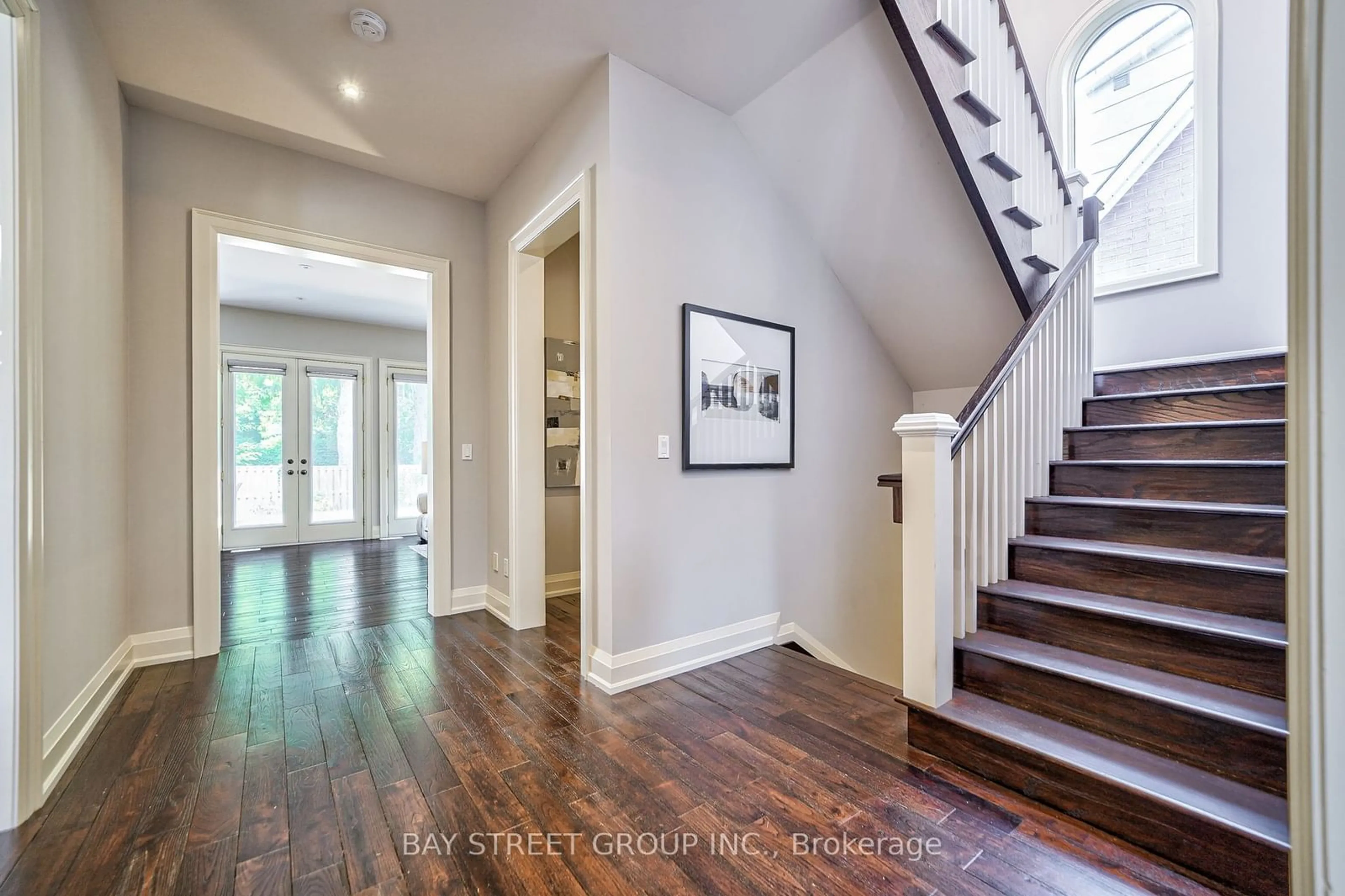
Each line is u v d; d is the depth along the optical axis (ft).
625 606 8.56
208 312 9.89
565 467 14.57
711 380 9.64
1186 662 5.83
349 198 11.35
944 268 10.64
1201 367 9.54
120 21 7.63
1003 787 5.85
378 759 6.51
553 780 6.08
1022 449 8.09
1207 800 4.76
